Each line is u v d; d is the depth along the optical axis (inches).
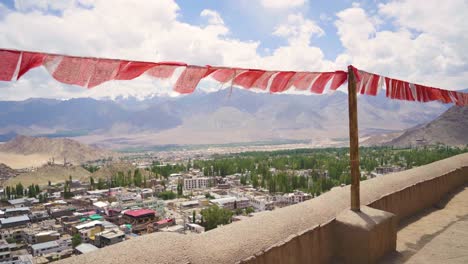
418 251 257.6
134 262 145.1
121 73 141.7
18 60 121.7
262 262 180.4
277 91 199.0
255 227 197.3
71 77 132.3
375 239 233.0
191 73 157.9
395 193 328.8
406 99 285.0
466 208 377.7
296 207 236.7
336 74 226.1
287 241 197.0
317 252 223.5
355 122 245.6
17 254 1990.7
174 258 154.6
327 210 246.5
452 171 448.5
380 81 255.6
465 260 234.2
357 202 251.8
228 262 166.4
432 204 394.3
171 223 2374.5
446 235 285.6
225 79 174.1
